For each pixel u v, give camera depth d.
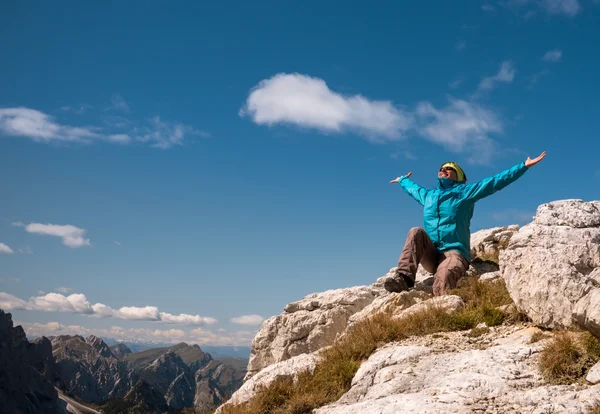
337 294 6.25
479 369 3.01
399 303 4.91
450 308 4.28
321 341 5.91
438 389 2.90
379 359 3.57
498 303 4.30
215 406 4.39
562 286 3.25
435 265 5.60
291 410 3.59
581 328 3.09
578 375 2.78
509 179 5.21
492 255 6.42
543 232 3.55
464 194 5.47
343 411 2.94
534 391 2.63
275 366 4.29
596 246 3.40
